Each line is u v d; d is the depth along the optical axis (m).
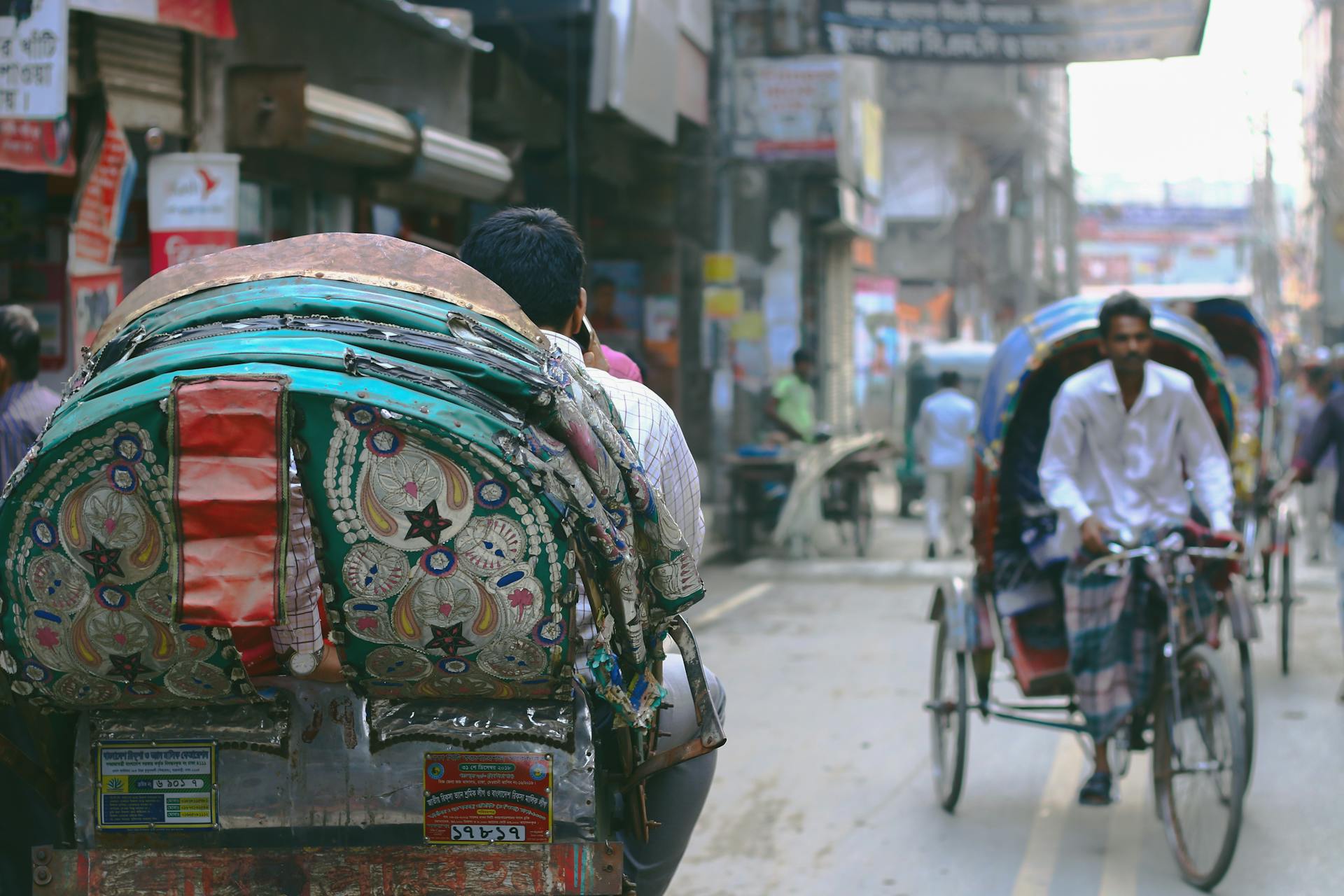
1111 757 6.25
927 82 29.44
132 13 6.48
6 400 4.69
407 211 10.42
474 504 2.09
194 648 2.13
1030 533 5.33
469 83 11.05
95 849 2.28
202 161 6.74
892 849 4.91
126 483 2.03
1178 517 5.00
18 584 2.10
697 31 14.73
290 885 2.26
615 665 2.36
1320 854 4.78
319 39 8.70
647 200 15.79
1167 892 4.46
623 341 15.90
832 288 23.05
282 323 2.17
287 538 2.00
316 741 2.27
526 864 2.27
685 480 2.70
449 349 2.13
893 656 8.49
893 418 28.12
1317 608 10.41
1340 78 28.75
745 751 6.25
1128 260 70.62
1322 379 12.84
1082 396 4.93
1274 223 39.41
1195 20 12.95
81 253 6.48
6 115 5.85
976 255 32.50
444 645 2.13
